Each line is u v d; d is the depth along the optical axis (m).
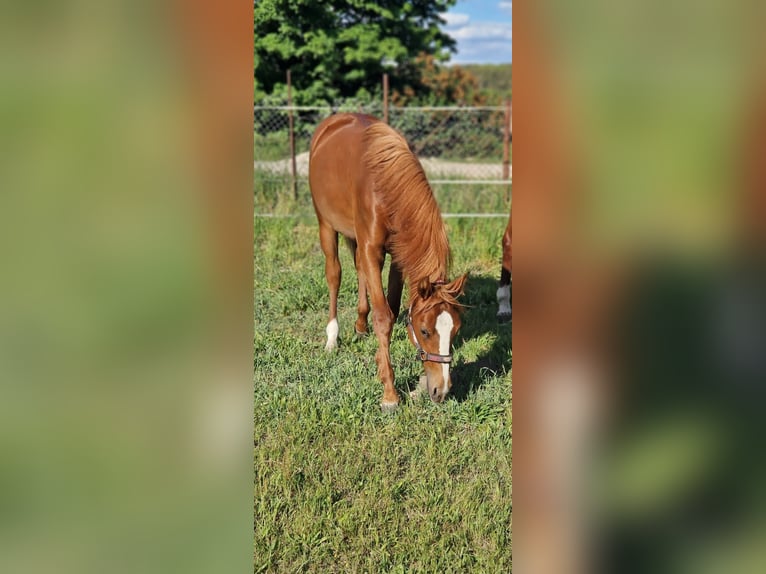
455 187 9.36
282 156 12.40
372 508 2.82
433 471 3.08
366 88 16.33
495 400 3.77
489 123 13.39
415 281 3.67
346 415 3.64
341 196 4.29
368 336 4.87
